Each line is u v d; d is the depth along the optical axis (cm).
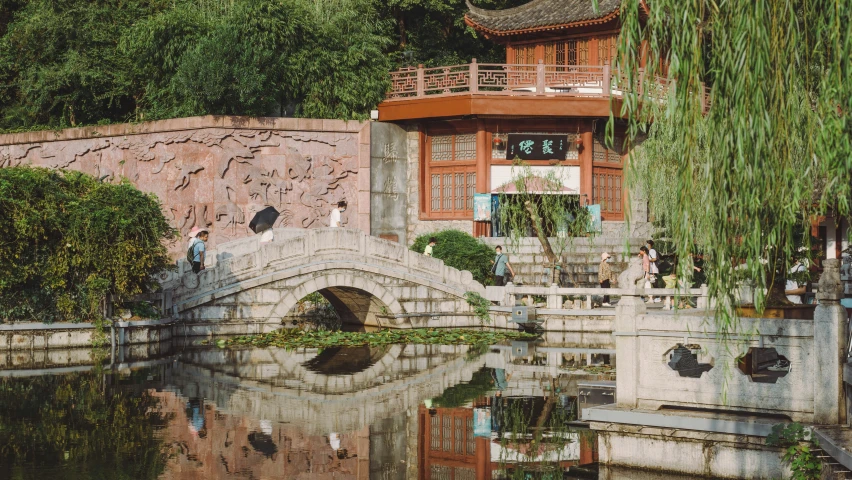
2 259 2073
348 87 3331
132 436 1227
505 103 3212
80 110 3678
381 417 1384
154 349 2216
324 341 2345
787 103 767
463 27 4300
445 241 3031
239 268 2456
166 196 3180
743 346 1006
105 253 2169
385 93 3434
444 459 1130
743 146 752
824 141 756
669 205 2011
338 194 3281
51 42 3606
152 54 3297
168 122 3181
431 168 3431
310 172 3238
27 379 1716
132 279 2223
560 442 1223
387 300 2644
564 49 3497
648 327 1070
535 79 3388
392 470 1080
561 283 3048
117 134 3288
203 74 3133
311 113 3319
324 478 1035
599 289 2664
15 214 2078
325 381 1744
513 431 1293
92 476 1023
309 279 2539
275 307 2502
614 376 1814
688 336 1040
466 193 3359
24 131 3534
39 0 3691
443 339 2456
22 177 2100
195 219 3142
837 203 884
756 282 784
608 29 3369
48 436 1221
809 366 970
